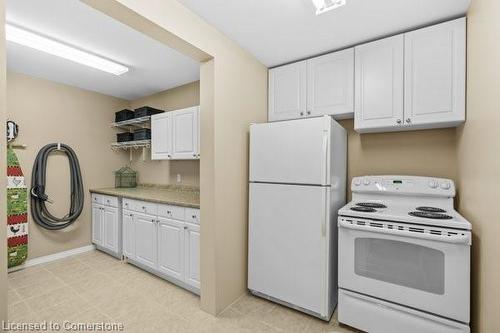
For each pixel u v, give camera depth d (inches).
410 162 85.2
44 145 121.6
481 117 53.7
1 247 35.6
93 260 123.3
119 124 143.9
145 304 84.4
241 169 87.9
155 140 126.4
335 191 79.7
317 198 73.8
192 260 90.7
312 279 74.6
